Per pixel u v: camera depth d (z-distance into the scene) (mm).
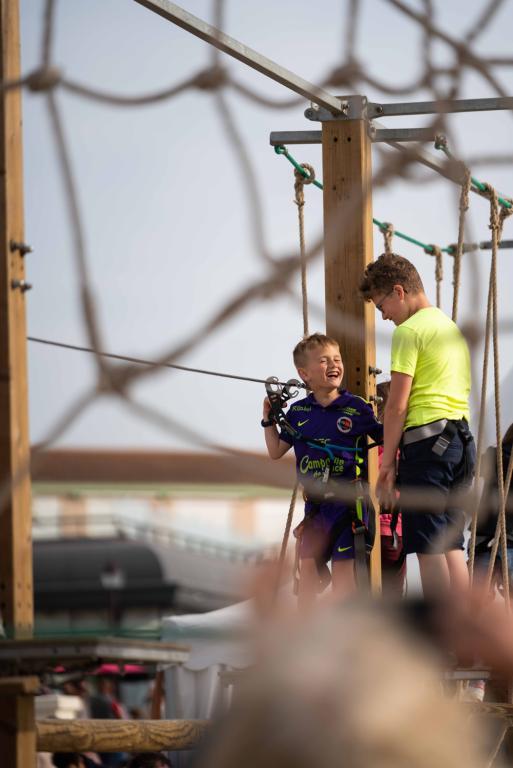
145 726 8859
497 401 10469
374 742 2084
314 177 10953
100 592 7828
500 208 11484
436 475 9828
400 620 2270
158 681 16359
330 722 2098
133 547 7613
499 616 2785
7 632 7031
